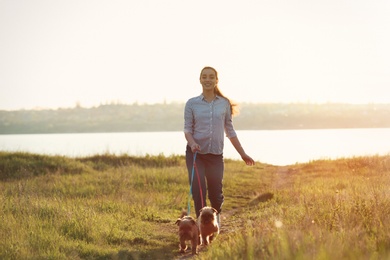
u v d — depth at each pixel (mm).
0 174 23000
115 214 11961
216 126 8555
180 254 8430
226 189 18844
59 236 8961
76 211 11000
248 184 20688
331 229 7496
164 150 80750
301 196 12711
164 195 16391
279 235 6598
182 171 22891
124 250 8617
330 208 8820
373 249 6078
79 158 29266
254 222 10016
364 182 15273
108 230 9828
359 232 6676
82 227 9625
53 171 24172
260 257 6285
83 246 8602
